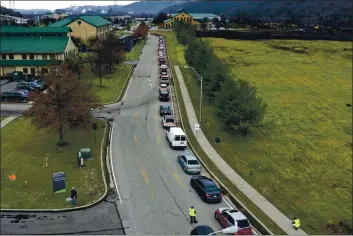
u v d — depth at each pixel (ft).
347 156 156.76
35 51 256.93
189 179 116.88
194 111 188.65
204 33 530.68
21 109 185.16
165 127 164.14
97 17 463.01
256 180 127.75
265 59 360.89
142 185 111.86
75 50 291.38
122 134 155.53
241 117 160.76
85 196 104.27
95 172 118.93
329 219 109.09
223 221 88.74
